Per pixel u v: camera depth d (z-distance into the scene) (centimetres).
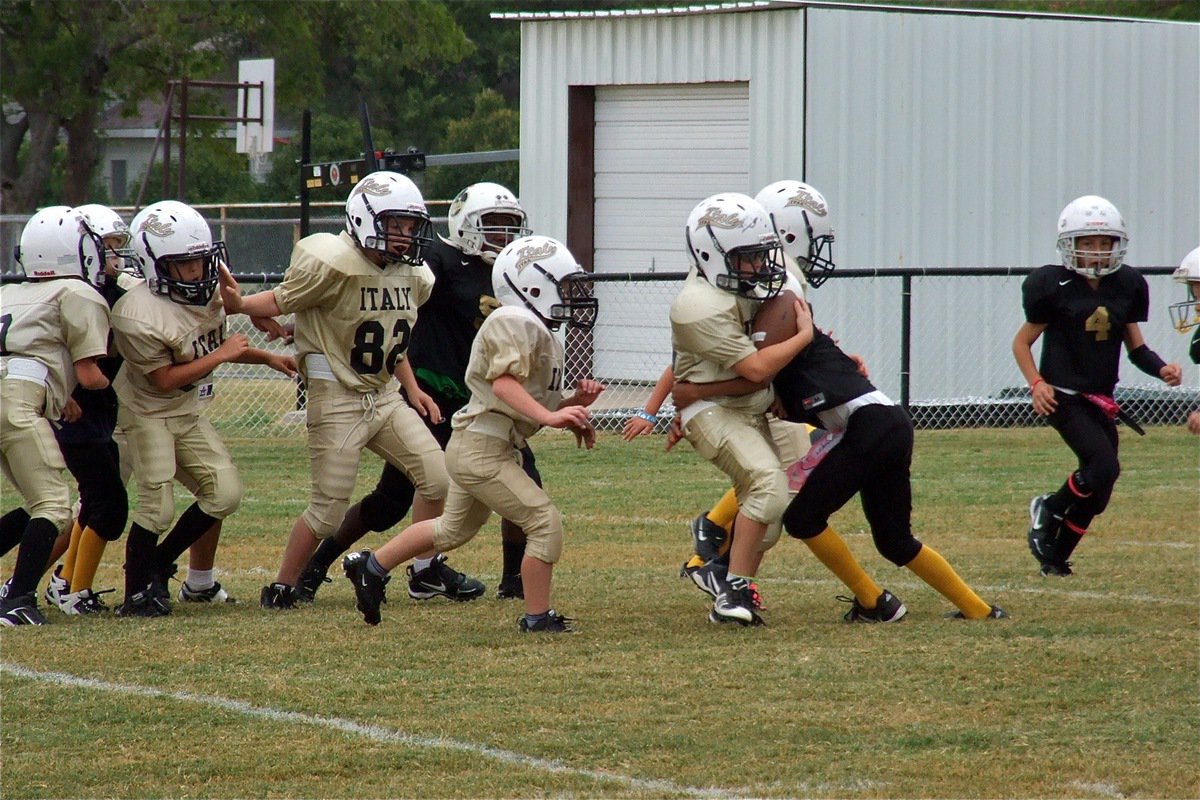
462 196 2634
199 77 11531
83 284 2342
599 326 5631
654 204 5697
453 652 2158
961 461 4353
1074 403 2745
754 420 2316
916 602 2523
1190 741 1720
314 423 2458
